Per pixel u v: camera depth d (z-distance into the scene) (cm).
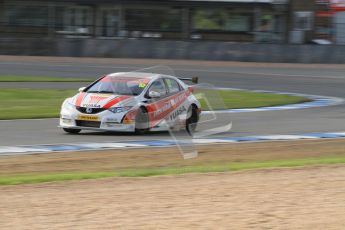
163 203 1964
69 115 3900
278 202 1998
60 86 7038
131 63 9888
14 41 10669
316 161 2950
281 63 10688
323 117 5178
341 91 7506
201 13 12519
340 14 12088
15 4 12019
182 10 12400
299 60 10756
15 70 8569
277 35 12469
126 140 3731
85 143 3572
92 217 1786
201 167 2816
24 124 4366
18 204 1931
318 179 2402
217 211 1872
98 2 12100
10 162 2945
